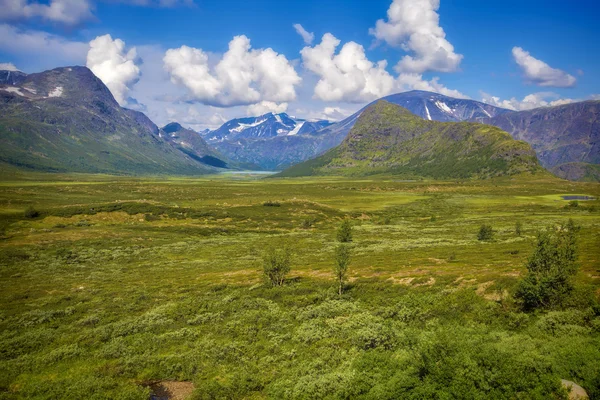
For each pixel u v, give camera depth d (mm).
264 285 51125
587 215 129250
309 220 138250
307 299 43500
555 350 20469
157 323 37531
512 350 20359
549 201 196000
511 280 37812
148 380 26422
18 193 187750
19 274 64812
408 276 49375
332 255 76375
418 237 99312
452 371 18516
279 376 24953
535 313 29484
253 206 161750
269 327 35000
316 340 30922
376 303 39500
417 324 31344
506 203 192250
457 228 113625
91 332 35656
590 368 17625
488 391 17359
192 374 26719
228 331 34531
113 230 109812
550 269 32312
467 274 46188
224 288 51688
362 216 160125
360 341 28422
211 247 92938
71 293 52188
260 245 93938
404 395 18672
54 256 79125
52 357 30188
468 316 31094
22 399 24000
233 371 26547
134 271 67688
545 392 16656
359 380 21281
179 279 59469
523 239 77812
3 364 29297
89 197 197750
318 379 22719
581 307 28312
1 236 96375
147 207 138500
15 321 40062
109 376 26484
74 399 23484
